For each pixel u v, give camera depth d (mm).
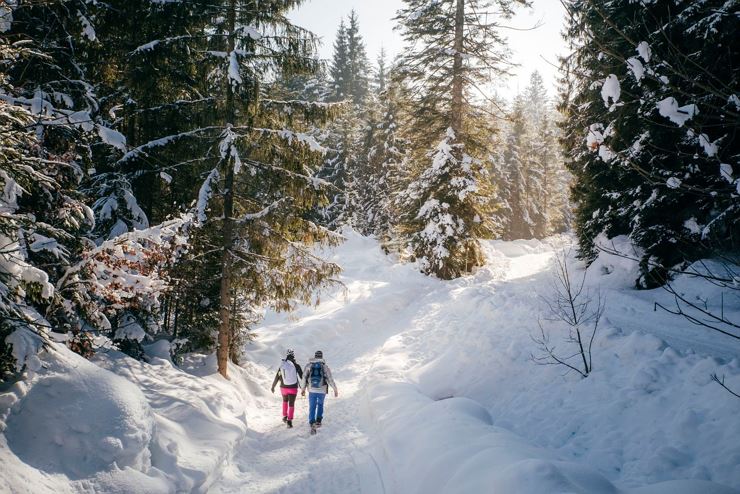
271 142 10445
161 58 9719
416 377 10953
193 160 10312
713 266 12172
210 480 5961
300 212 11297
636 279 15016
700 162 5152
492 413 8242
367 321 19078
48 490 4102
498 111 21547
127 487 4691
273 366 15344
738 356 8094
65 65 8453
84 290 6652
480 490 4207
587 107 17453
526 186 50938
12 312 4707
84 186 9469
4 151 4977
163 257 7371
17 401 4699
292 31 10445
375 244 31844
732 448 4922
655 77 2785
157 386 8008
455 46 20094
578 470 4246
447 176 21672
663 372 7047
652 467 5168
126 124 10859
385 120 34219
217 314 12078
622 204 16297
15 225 4871
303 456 7527
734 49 7066
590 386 7531
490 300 14164
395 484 5656
